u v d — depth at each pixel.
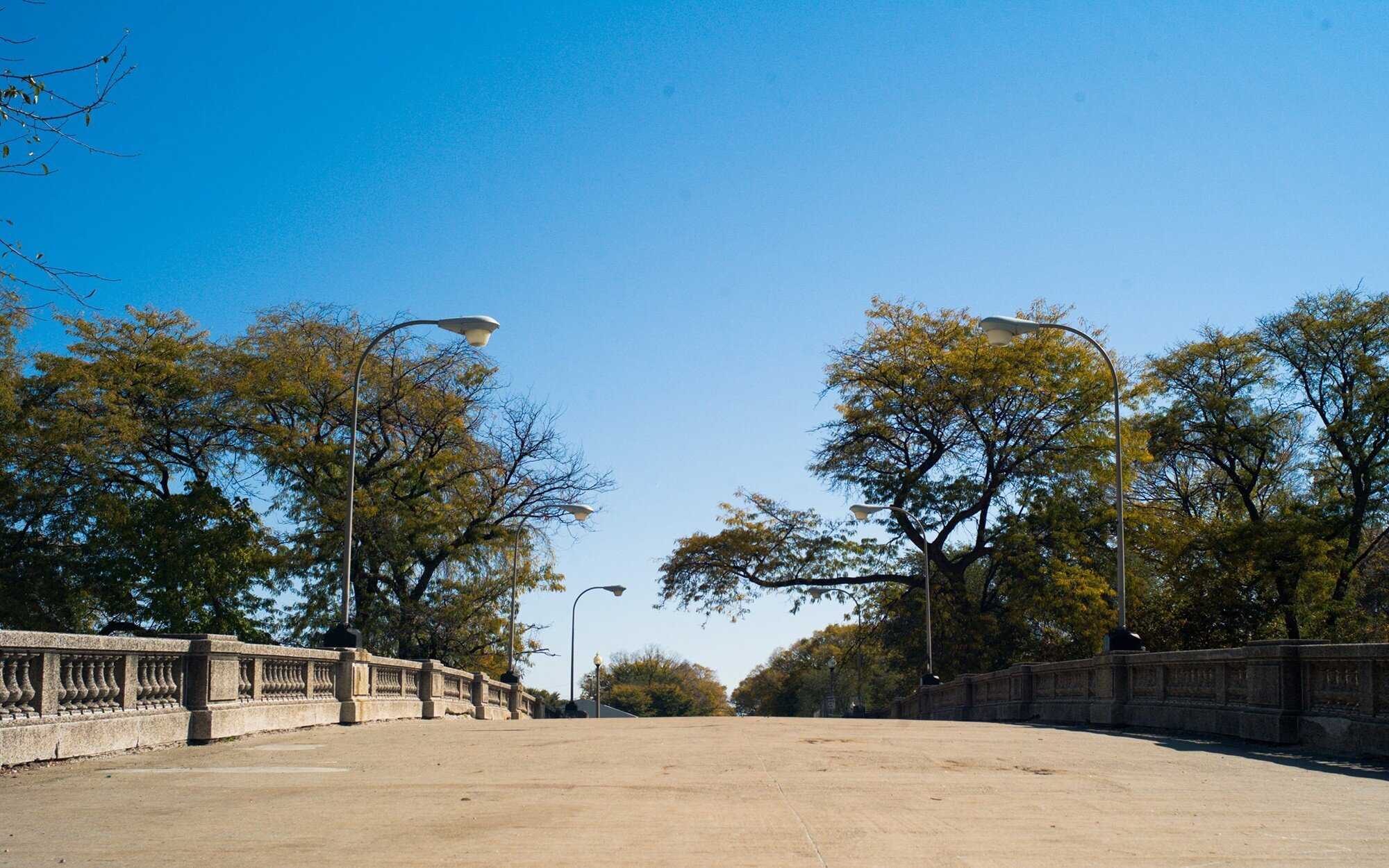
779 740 16.75
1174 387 52.53
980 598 51.03
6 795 10.05
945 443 49.75
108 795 10.03
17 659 12.05
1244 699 17.39
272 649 17.95
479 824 8.32
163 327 45.97
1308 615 46.09
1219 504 53.75
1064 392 47.41
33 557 41.25
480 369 46.06
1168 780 11.52
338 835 7.82
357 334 45.72
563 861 6.87
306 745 15.60
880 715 60.81
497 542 46.00
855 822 8.45
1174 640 47.62
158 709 14.70
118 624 40.84
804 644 102.81
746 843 7.52
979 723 23.92
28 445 40.75
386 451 45.88
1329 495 49.16
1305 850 7.37
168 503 42.38
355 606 43.91
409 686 27.00
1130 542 46.72
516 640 48.12
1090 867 6.76
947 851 7.27
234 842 7.54
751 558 50.50
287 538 43.94
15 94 11.48
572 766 12.67
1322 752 14.84
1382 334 47.00
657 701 137.38
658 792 10.29
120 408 42.22
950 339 50.53
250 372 43.88
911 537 49.78
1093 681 23.55
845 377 50.53
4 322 38.19
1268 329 49.94
